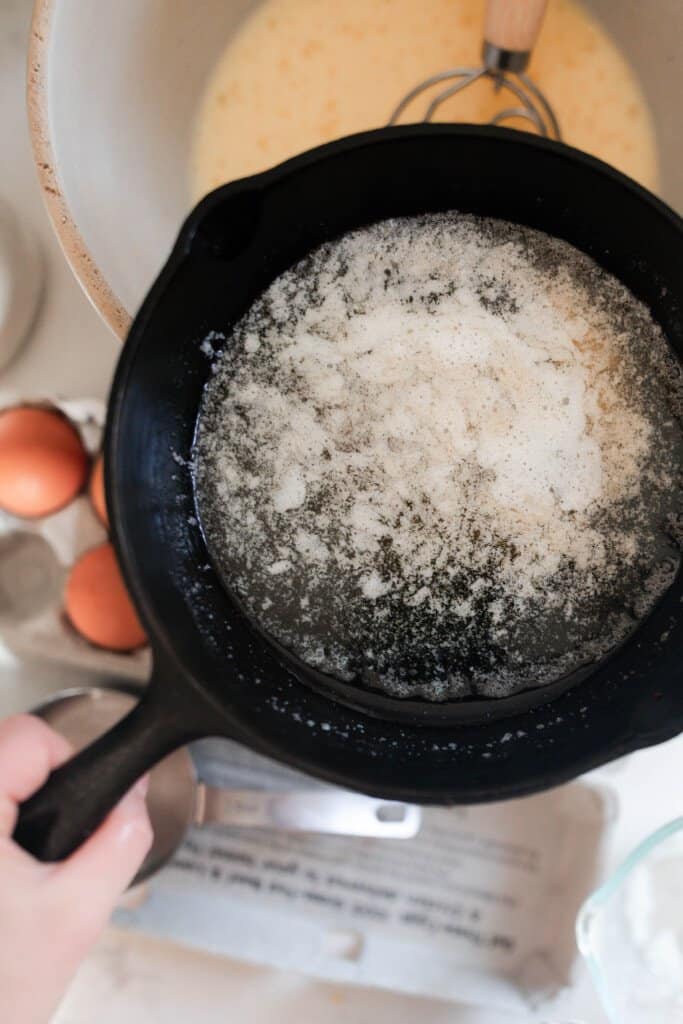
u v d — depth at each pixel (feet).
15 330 1.50
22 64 1.53
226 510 1.15
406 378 1.14
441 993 1.48
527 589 1.14
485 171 1.12
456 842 1.55
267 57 1.33
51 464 1.49
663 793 1.49
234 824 1.49
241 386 1.16
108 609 1.49
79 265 1.26
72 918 1.11
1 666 1.61
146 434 1.08
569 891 1.50
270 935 1.52
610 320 1.15
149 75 1.28
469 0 1.31
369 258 1.17
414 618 1.14
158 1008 1.59
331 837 1.56
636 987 1.45
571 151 1.07
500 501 1.13
